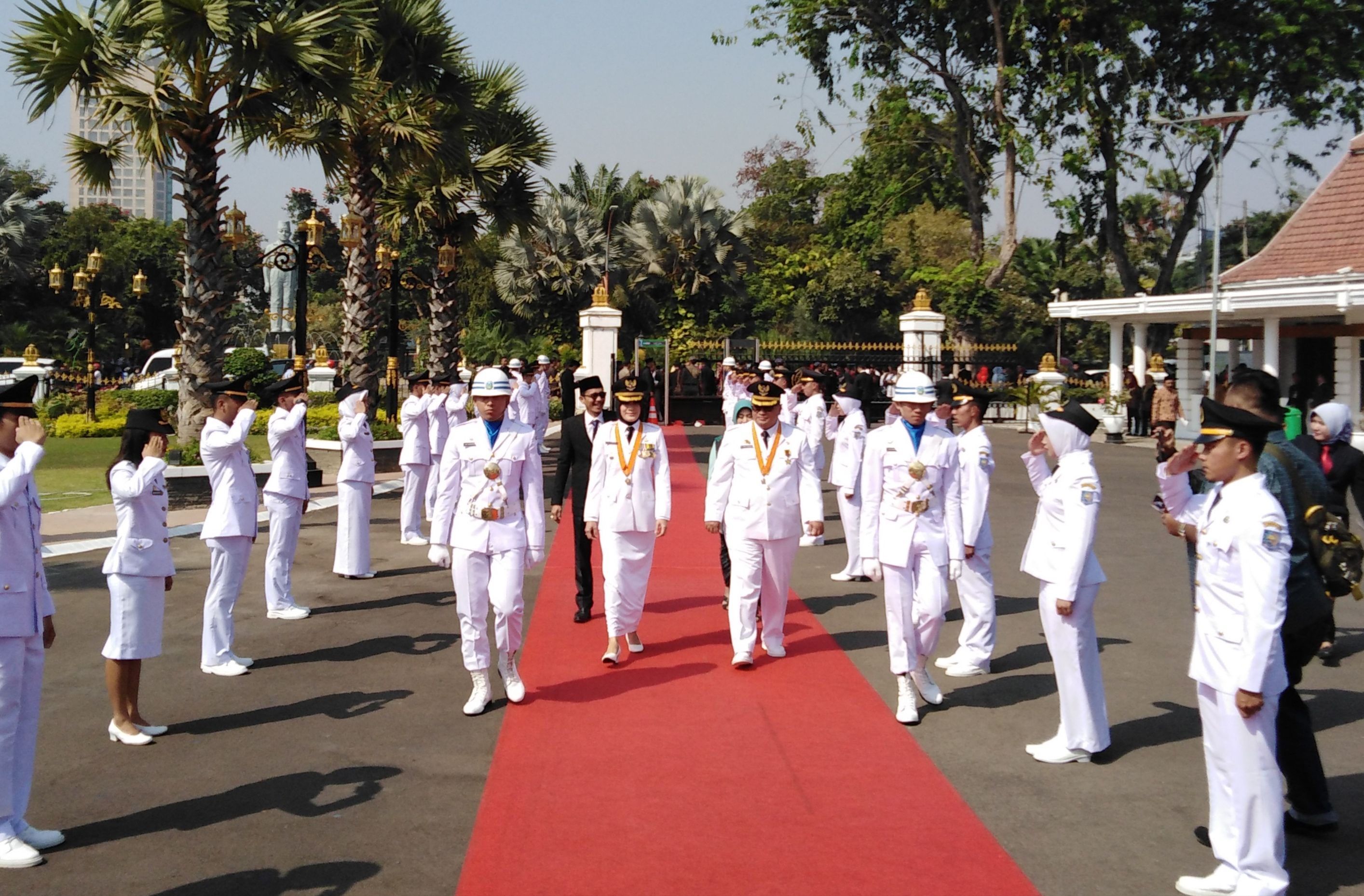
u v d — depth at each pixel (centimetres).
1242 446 423
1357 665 770
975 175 3962
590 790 533
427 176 2120
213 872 446
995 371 3791
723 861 455
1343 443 795
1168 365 4612
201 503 1498
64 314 5597
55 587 998
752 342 3609
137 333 6194
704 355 3672
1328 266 2552
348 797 524
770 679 725
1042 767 567
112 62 1484
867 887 432
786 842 473
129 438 603
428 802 518
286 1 1570
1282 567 410
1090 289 5306
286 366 2077
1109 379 3150
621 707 664
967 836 481
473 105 2002
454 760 575
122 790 534
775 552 756
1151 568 1148
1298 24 3409
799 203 6831
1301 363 2758
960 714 655
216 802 519
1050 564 571
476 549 654
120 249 5978
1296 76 3581
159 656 783
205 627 740
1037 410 3164
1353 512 1528
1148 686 713
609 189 5059
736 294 4562
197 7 1402
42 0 1430
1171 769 564
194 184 1560
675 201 4462
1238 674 414
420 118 1891
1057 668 577
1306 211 2744
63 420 2730
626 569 755
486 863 453
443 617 908
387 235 2445
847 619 902
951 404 750
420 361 2892
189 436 1580
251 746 596
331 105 1742
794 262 5262
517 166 2239
